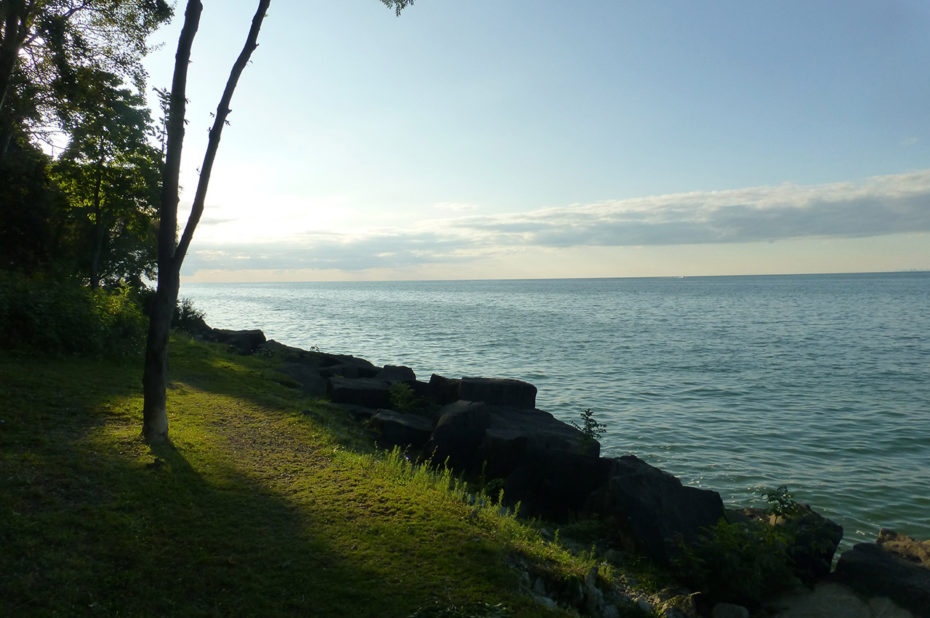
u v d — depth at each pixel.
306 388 18.00
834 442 20.19
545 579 6.56
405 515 7.48
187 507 6.94
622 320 80.94
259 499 7.55
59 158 28.09
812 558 9.19
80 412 10.03
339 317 86.88
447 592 5.72
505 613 5.46
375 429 13.66
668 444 19.62
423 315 91.69
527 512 11.30
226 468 8.57
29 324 14.06
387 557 6.31
